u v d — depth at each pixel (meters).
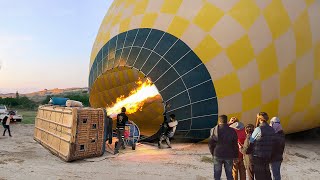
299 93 11.43
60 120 10.05
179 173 7.84
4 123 15.22
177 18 11.22
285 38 11.03
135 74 11.86
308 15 11.60
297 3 11.52
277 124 6.16
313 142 14.03
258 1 11.08
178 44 10.93
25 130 18.67
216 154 5.80
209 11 10.95
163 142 12.07
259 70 10.66
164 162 9.03
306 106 11.80
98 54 13.35
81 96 58.53
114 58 12.13
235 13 10.82
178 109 10.81
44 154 10.30
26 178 7.10
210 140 5.88
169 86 10.84
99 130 9.73
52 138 10.67
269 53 10.77
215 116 10.64
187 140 11.66
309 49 11.44
